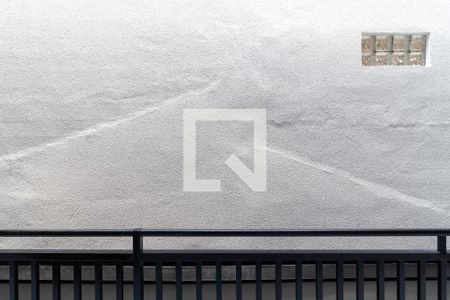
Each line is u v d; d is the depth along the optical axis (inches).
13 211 184.7
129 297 173.6
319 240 187.0
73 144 185.6
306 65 187.6
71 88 186.1
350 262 139.6
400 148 187.9
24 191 185.3
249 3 187.2
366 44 196.4
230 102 187.5
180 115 187.0
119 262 122.5
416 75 188.7
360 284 123.9
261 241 186.5
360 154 187.5
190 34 187.2
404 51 197.2
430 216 187.0
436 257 124.0
